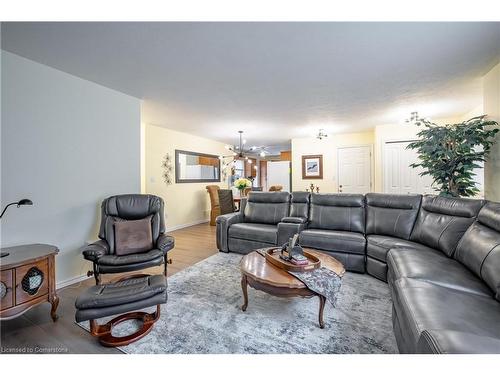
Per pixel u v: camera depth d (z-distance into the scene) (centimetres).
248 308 200
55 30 175
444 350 74
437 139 270
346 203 334
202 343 156
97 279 221
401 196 298
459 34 183
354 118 436
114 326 175
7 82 210
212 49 203
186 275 272
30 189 225
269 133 574
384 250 252
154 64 230
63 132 249
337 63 229
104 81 272
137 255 232
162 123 473
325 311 195
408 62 228
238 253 355
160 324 177
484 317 114
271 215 378
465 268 178
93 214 278
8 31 176
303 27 173
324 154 604
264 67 237
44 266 180
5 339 162
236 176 877
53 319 184
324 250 295
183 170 575
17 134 216
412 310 121
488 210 186
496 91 237
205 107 368
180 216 564
